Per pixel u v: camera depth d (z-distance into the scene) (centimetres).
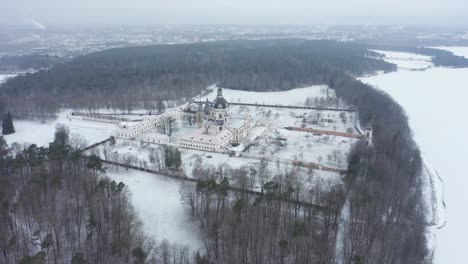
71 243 15438
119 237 15138
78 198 19100
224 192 17150
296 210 17800
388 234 16175
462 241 17725
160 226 17650
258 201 16962
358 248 15538
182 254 14812
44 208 17800
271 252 15425
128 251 14588
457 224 19225
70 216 17225
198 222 17900
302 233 15325
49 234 14588
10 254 14900
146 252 15188
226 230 16388
